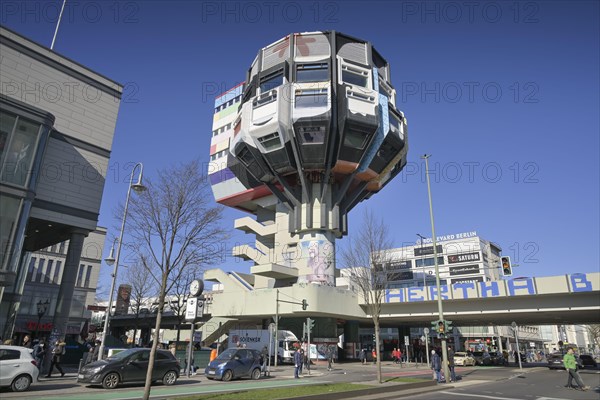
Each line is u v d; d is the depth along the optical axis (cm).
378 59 5619
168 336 6575
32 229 2762
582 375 3070
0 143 2183
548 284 3900
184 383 1927
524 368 4128
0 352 1473
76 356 2906
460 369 3950
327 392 1526
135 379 1702
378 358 2062
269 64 5278
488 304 4303
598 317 4831
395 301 4656
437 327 2417
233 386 1806
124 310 6781
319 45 5097
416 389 1912
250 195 6500
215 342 5344
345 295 4762
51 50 2758
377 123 4719
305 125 4584
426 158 2772
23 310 5459
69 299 2536
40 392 1459
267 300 4706
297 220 5300
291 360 3884
